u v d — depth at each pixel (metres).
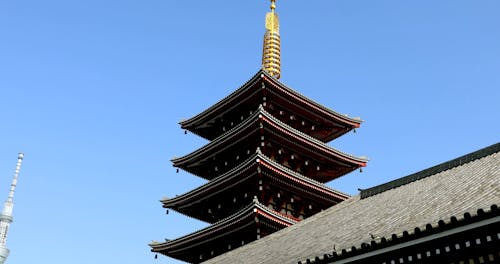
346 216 30.50
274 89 54.09
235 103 57.28
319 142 53.88
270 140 52.75
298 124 58.22
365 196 34.44
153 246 55.44
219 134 62.53
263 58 67.44
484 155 28.19
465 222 16.16
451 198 22.23
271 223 47.47
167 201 56.75
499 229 15.62
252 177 49.31
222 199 54.31
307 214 53.06
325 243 24.77
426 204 23.39
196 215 58.00
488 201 18.25
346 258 19.45
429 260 17.17
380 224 23.39
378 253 18.34
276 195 51.06
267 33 68.94
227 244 51.41
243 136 52.97
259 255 31.19
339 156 55.25
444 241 16.80
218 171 58.81
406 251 17.72
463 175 26.23
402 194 29.14
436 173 30.41
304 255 23.92
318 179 57.91
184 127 62.72
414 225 19.56
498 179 21.59
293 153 54.56
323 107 56.88
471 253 16.31
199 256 54.47
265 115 49.88
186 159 58.56
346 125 58.84
